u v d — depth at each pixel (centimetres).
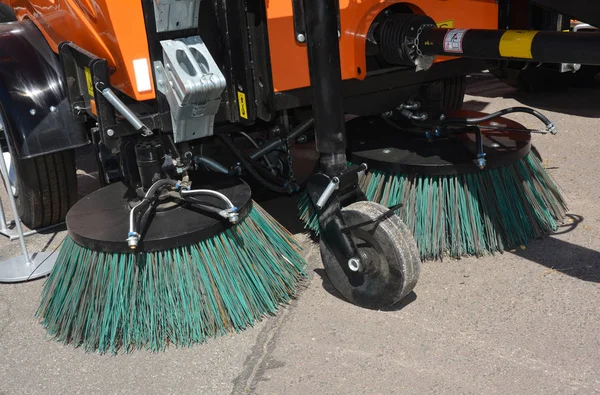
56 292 251
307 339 235
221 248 240
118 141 248
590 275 263
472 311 245
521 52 212
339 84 220
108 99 225
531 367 211
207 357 231
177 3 220
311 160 389
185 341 238
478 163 273
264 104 242
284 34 253
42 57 301
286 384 212
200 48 229
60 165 323
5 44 300
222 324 241
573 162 375
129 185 266
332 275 254
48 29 304
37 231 343
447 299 254
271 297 253
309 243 310
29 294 284
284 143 289
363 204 234
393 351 224
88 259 238
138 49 230
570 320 235
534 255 282
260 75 239
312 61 216
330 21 211
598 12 229
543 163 375
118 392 216
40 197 328
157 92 233
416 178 284
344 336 235
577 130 427
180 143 251
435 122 302
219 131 266
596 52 190
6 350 245
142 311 236
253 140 311
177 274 234
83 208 257
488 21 299
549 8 247
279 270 259
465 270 275
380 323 241
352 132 320
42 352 242
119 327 239
